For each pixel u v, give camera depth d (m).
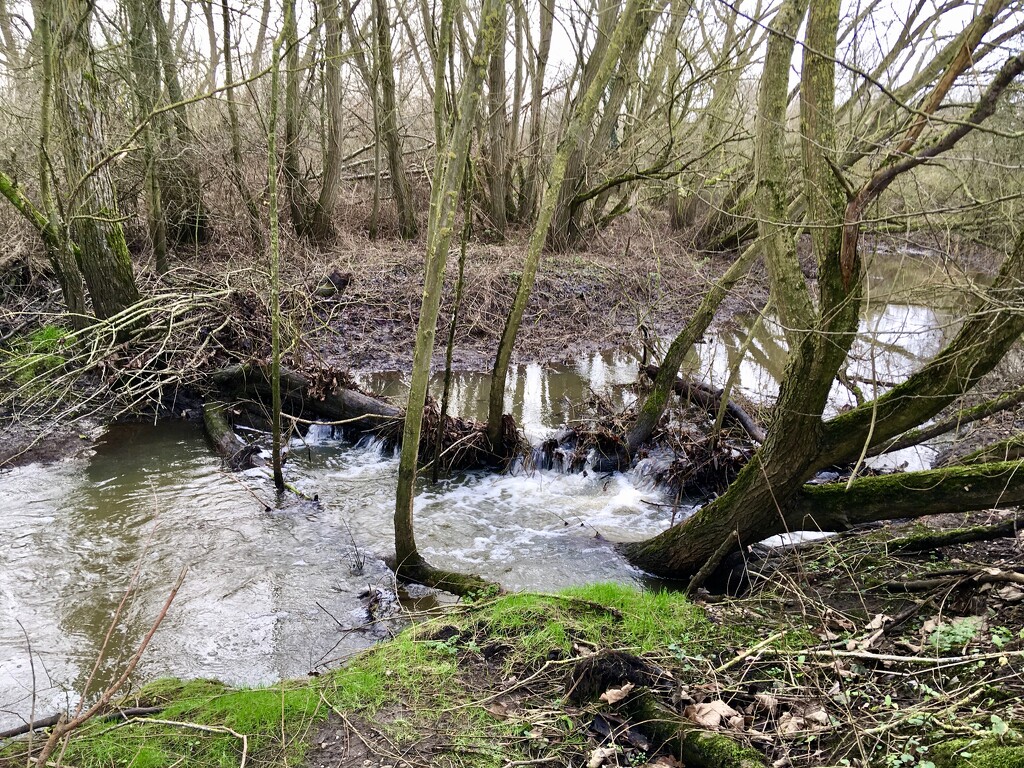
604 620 4.46
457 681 3.91
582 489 8.12
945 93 3.88
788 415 5.00
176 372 9.09
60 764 2.90
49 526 6.60
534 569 6.27
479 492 7.95
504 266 15.80
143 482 7.64
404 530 5.78
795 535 6.53
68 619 5.26
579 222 18.22
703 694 3.69
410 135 17.72
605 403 9.96
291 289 11.95
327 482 7.99
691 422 9.60
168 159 11.95
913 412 4.69
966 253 6.90
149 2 11.50
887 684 3.65
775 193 4.96
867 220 4.24
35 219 9.12
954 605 4.31
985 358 4.34
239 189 14.40
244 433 9.19
